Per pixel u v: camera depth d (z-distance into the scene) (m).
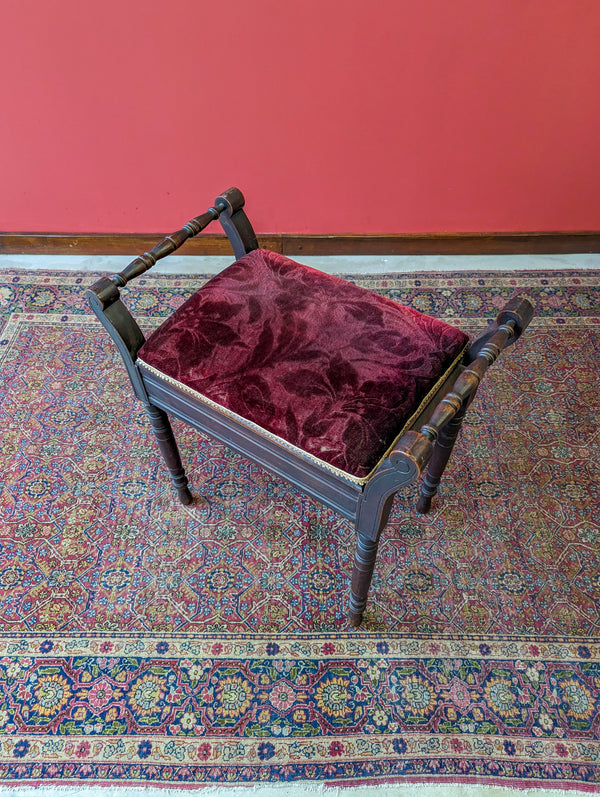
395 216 1.90
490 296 1.84
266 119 1.65
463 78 1.55
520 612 1.20
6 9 1.43
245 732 1.06
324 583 1.24
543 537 1.30
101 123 1.67
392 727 1.06
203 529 1.32
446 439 1.09
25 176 1.81
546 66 1.52
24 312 1.79
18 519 1.33
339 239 1.95
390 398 0.89
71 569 1.25
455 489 1.39
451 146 1.71
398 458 0.71
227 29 1.46
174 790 1.00
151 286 1.87
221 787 1.00
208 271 1.93
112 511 1.35
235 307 1.03
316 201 1.86
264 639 1.17
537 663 1.13
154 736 1.05
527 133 1.68
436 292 1.85
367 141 1.70
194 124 1.67
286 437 0.87
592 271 1.92
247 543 1.30
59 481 1.40
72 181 1.82
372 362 0.94
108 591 1.23
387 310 1.03
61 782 1.00
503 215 1.90
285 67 1.54
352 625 1.18
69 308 1.80
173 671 1.12
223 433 1.00
